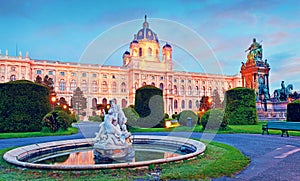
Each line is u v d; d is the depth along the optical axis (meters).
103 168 5.00
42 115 16.55
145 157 7.11
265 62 33.41
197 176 4.75
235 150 7.94
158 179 4.52
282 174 5.07
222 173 5.04
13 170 5.25
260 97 31.64
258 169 5.54
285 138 11.98
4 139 12.18
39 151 7.69
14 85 15.94
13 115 15.56
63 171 4.97
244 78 33.78
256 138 12.03
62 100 47.28
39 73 59.03
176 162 5.80
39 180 4.46
